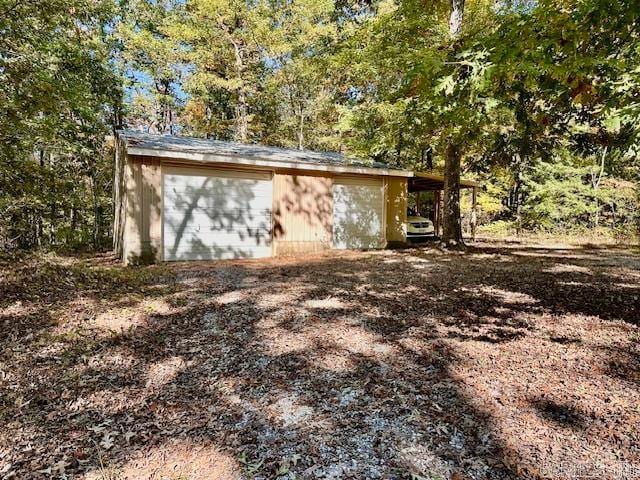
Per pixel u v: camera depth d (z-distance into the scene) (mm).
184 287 5922
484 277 6895
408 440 2287
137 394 2832
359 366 3250
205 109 21891
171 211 8898
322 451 2195
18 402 2699
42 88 6812
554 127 6953
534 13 3371
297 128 21297
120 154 9898
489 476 1994
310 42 18578
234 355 3471
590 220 17078
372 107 9805
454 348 3594
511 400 2697
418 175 12109
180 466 2084
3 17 6176
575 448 2195
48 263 6312
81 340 3744
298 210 10484
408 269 7777
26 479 1983
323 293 5613
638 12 3150
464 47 4055
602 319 4379
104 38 14773
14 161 7766
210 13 17750
